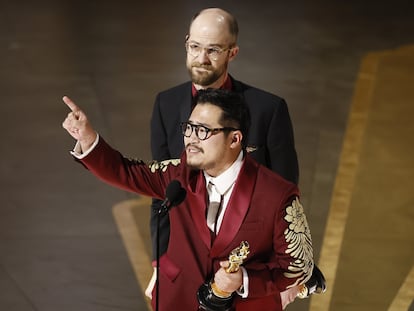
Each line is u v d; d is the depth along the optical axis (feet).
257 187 40.91
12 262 77.46
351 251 79.82
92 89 127.34
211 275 41.86
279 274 40.93
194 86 52.01
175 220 42.11
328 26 163.53
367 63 142.51
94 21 163.63
